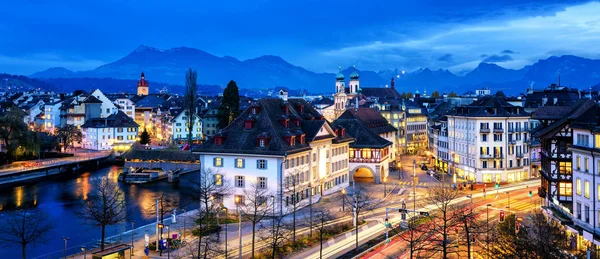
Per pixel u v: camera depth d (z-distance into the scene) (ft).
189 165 515.09
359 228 308.40
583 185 247.50
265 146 337.93
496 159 466.29
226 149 345.10
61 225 327.67
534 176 489.26
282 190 331.36
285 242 272.92
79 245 281.13
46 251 272.72
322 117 431.43
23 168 518.37
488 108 469.16
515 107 476.54
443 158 557.74
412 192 419.33
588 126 240.53
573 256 211.00
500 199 384.68
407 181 479.82
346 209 356.59
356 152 474.08
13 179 499.51
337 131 435.53
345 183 447.01
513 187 440.45
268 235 285.23
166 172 520.42
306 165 369.91
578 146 250.78
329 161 412.77
